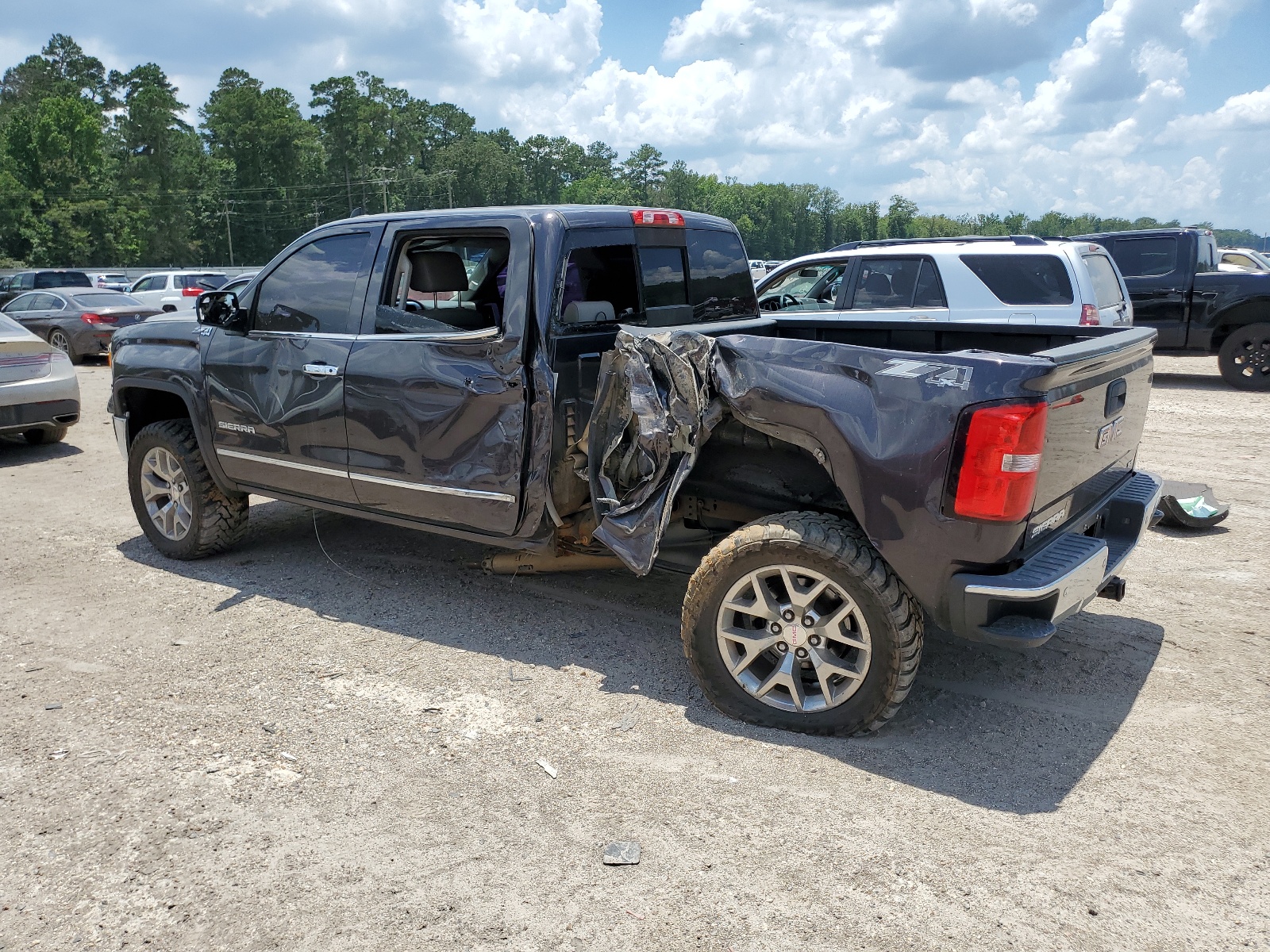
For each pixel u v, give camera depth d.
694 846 2.86
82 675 4.10
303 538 6.09
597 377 4.17
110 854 2.85
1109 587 3.77
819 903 2.60
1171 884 2.67
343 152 144.75
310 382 4.68
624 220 4.43
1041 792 3.15
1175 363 15.73
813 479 3.84
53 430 9.60
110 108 147.12
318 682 4.02
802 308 9.21
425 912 2.58
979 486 3.05
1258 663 4.14
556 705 3.79
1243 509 6.68
